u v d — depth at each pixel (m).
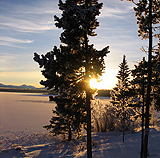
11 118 41.12
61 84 11.12
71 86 11.87
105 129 30.03
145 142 10.62
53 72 10.55
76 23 10.58
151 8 10.32
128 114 20.11
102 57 11.02
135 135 23.12
